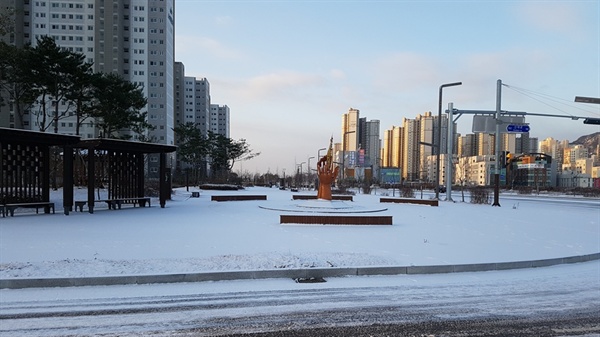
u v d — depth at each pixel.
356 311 5.74
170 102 89.81
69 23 80.50
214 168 77.00
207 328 5.01
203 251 9.35
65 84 30.28
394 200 29.45
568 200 40.84
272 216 18.27
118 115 32.94
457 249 10.34
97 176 31.94
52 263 7.40
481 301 6.29
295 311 5.69
